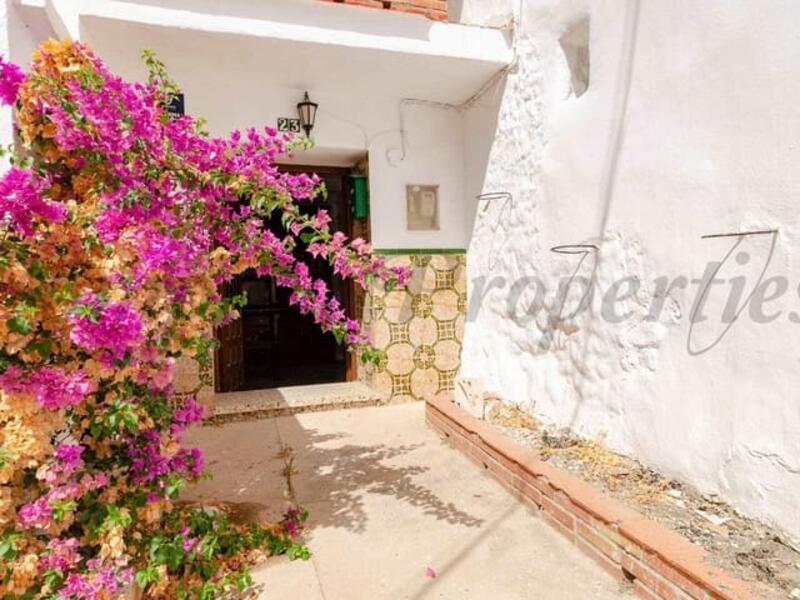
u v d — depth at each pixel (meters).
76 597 1.88
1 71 2.12
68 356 2.10
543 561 2.63
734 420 2.54
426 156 5.93
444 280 5.98
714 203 2.66
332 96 5.54
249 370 8.09
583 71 4.05
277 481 3.71
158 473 2.27
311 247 3.00
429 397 5.07
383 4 4.55
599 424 3.57
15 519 1.94
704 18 2.71
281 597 2.39
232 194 2.84
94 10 3.87
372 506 3.29
